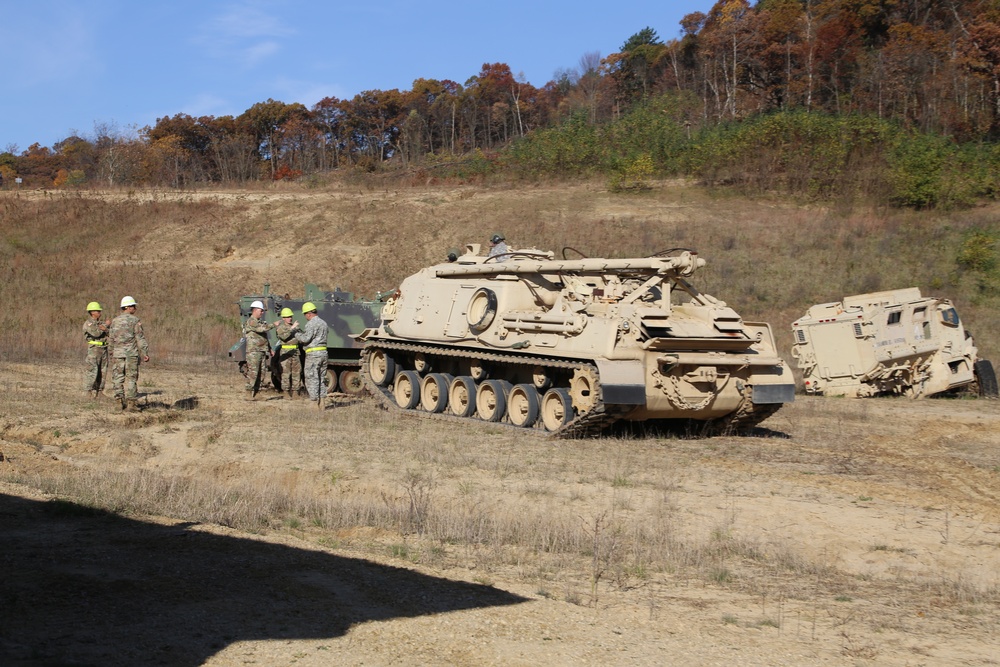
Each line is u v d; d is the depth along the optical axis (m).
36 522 9.59
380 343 20.94
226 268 40.22
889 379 23.98
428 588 7.68
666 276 16.66
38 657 5.84
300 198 47.31
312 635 6.48
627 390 15.38
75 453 14.29
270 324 22.12
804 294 33.47
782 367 17.19
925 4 64.88
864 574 8.99
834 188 43.16
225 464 13.27
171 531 9.30
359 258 40.16
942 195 40.78
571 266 16.97
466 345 18.48
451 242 40.09
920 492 12.37
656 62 79.38
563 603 7.52
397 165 73.38
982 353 28.97
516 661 6.20
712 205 42.81
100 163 70.38
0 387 20.39
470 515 10.45
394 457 14.00
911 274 34.03
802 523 10.75
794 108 57.22
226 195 48.47
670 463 14.01
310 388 19.41
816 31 64.81
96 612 6.77
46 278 39.22
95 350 19.30
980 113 53.09
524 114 83.06
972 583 8.65
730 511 11.12
